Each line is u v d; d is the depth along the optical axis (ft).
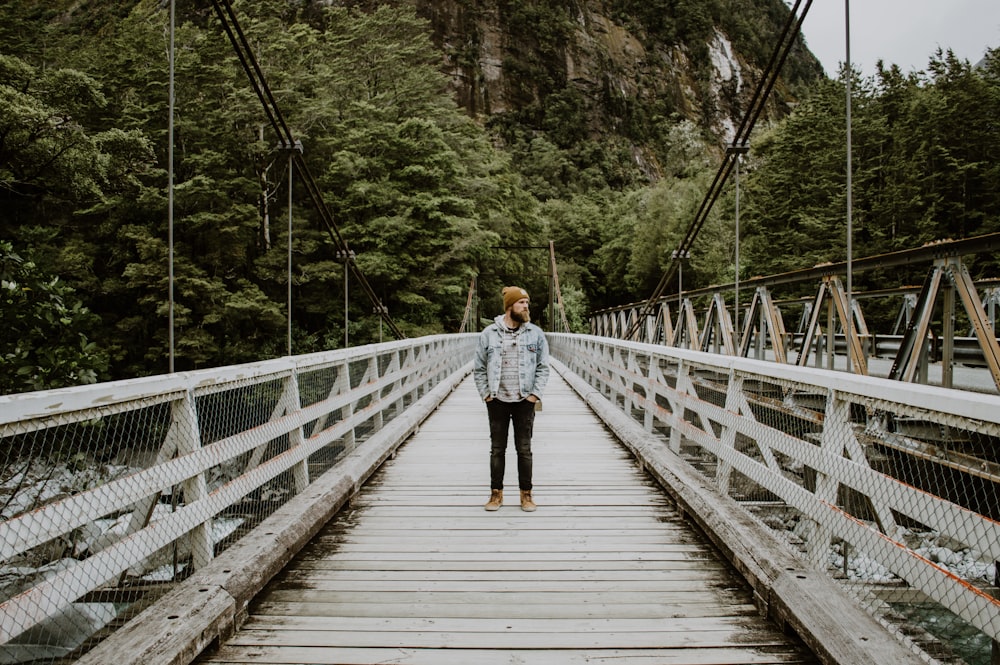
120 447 7.54
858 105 89.66
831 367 25.62
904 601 8.45
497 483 14.21
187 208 76.07
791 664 7.55
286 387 12.82
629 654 7.80
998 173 69.31
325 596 9.62
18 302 20.62
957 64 77.82
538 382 14.06
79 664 6.21
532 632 8.39
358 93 102.06
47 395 5.94
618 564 10.98
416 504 14.79
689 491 13.29
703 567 10.85
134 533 7.30
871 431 8.14
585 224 186.91
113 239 75.77
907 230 74.13
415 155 91.04
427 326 87.66
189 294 68.54
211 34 84.53
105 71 84.02
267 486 12.40
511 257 124.36
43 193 64.69
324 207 34.12
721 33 394.52
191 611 7.52
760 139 125.18
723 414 12.67
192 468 8.59
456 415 29.73
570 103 302.04
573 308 141.38
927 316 17.66
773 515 12.79
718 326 38.88
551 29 313.12
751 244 99.96
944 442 6.44
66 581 6.13
